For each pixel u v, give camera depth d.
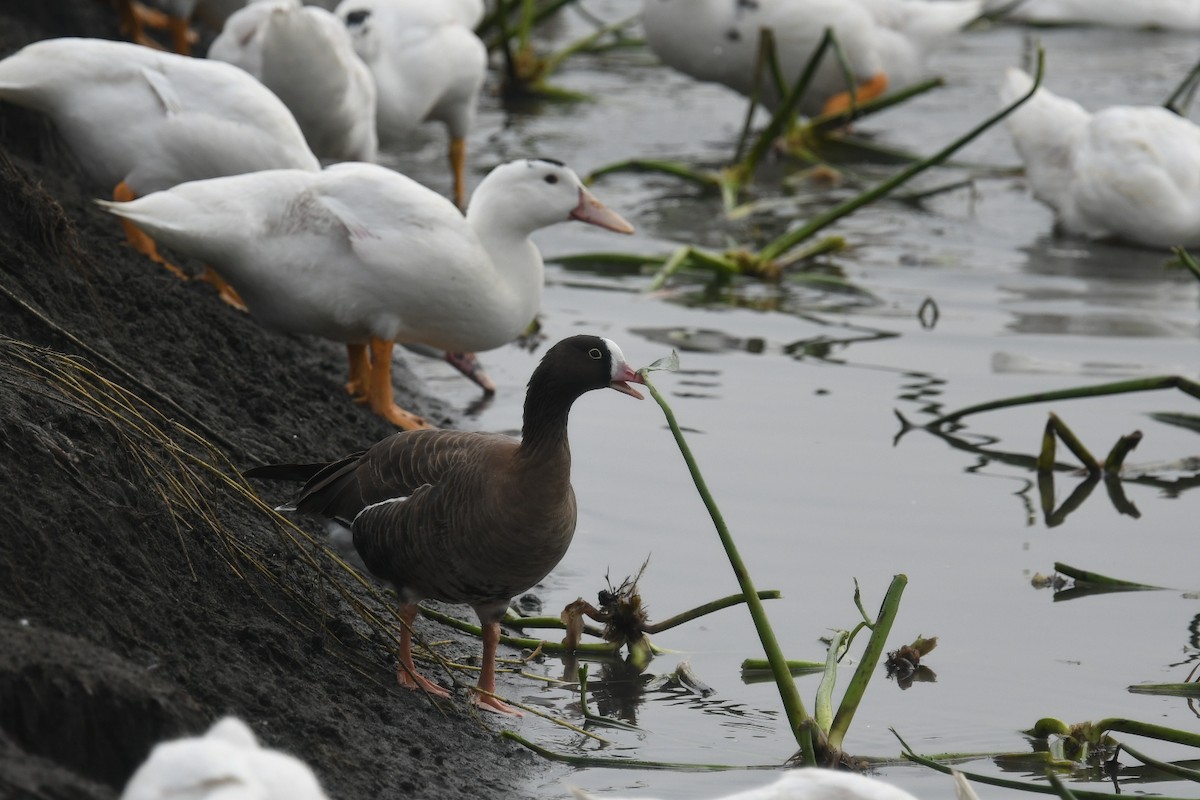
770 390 14.61
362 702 8.46
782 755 8.81
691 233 19.45
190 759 5.07
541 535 8.70
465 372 14.71
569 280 17.72
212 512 8.99
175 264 14.02
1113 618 10.58
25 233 11.09
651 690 9.63
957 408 14.27
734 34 23.22
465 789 7.98
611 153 22.77
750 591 8.53
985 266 18.59
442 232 11.88
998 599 10.84
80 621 7.45
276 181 11.87
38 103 12.98
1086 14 30.28
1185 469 13.23
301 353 13.71
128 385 10.34
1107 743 8.83
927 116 25.05
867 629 10.35
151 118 12.88
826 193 21.36
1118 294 17.53
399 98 18.89
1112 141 19.41
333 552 10.08
